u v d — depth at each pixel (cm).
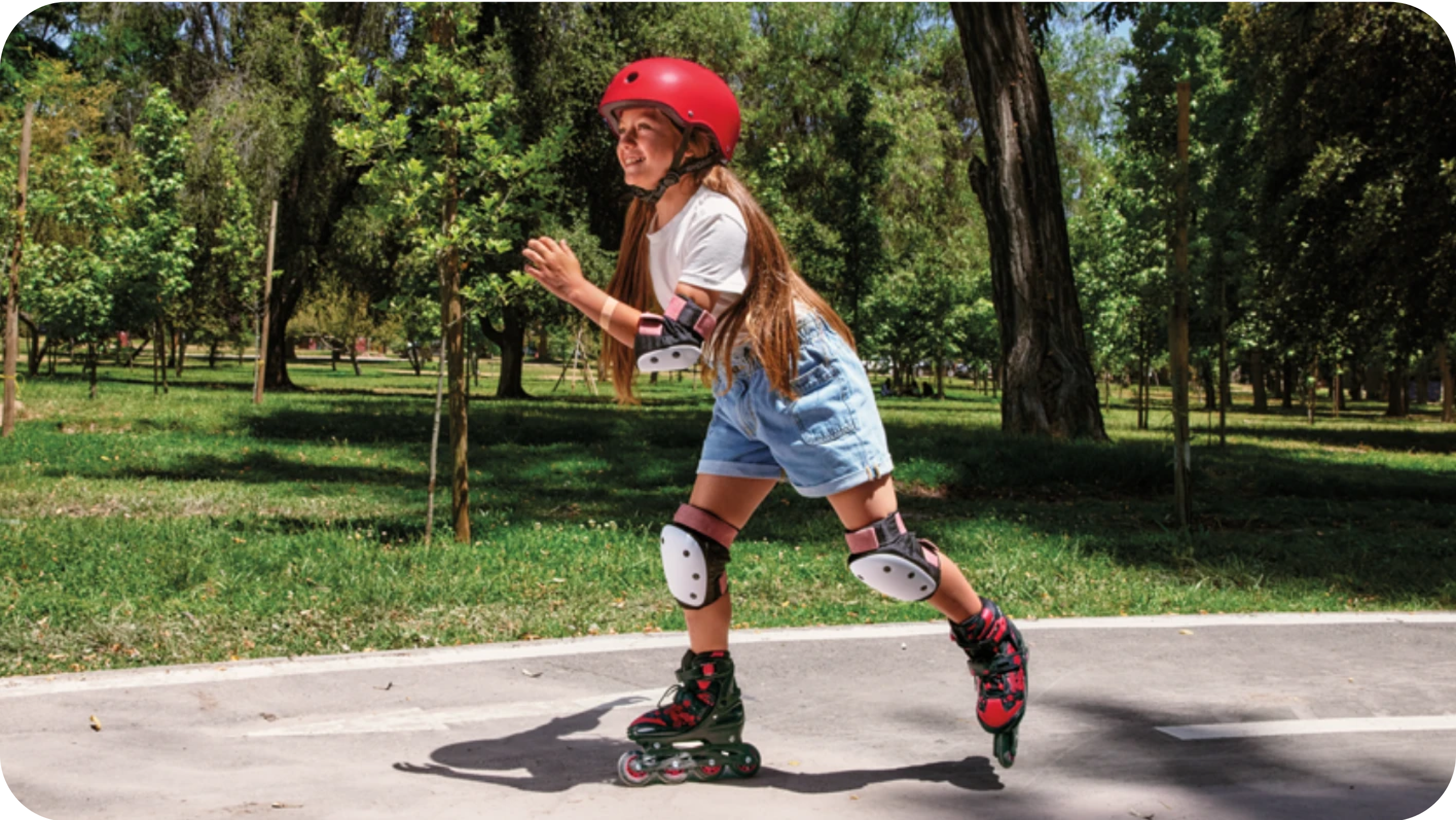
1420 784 290
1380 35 1895
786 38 2980
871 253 2500
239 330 3397
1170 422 2680
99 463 1100
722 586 292
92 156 2422
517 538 719
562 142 695
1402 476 1346
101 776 288
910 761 311
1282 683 403
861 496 279
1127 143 1286
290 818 256
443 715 356
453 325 708
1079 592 589
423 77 711
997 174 1541
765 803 270
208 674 396
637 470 1233
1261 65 2180
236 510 848
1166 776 297
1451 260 2016
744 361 270
